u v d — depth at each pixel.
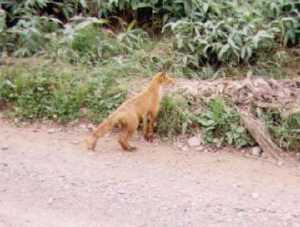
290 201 6.11
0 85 8.39
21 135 7.63
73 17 9.93
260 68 9.12
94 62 9.15
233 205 5.97
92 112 7.97
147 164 6.90
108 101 8.04
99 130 7.17
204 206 5.93
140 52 9.30
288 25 9.55
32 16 9.82
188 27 9.45
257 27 9.45
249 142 7.41
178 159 7.09
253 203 6.03
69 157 6.99
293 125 7.58
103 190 6.19
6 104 8.34
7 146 7.27
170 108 7.75
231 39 9.09
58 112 7.99
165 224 5.57
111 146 7.36
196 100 7.98
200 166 6.92
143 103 7.29
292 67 9.25
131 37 9.68
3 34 9.48
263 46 9.31
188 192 6.22
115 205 5.89
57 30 9.73
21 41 9.47
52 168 6.68
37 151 7.15
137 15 10.31
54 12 10.33
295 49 9.59
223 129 7.55
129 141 7.52
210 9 9.81
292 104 7.82
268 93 8.02
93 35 9.47
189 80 8.73
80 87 8.20
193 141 7.49
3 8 10.04
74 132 7.73
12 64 9.01
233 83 8.23
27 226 5.46
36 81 8.36
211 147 7.41
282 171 6.90
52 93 8.24
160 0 10.16
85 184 6.31
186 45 9.34
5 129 7.80
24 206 5.84
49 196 6.05
